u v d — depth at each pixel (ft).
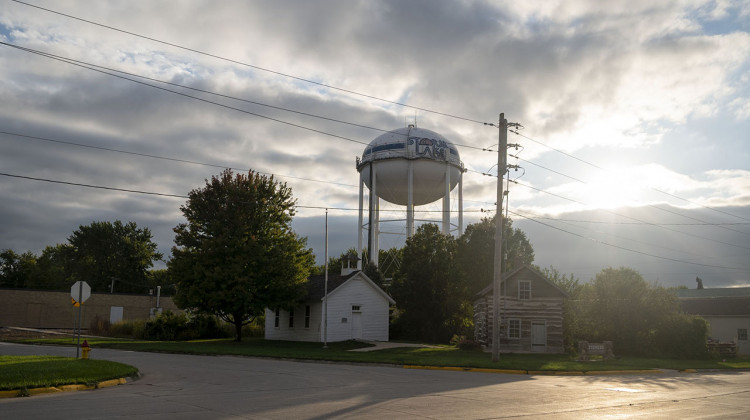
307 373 74.13
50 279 296.51
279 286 141.59
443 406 45.24
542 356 116.78
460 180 190.90
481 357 104.88
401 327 165.17
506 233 170.50
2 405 43.06
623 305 133.28
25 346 125.90
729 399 55.01
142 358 98.63
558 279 171.63
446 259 161.48
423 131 188.34
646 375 88.07
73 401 45.62
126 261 317.01
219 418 37.91
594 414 43.19
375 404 45.70
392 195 192.75
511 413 42.52
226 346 129.29
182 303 140.87
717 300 203.51
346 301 149.38
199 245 140.36
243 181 144.46
